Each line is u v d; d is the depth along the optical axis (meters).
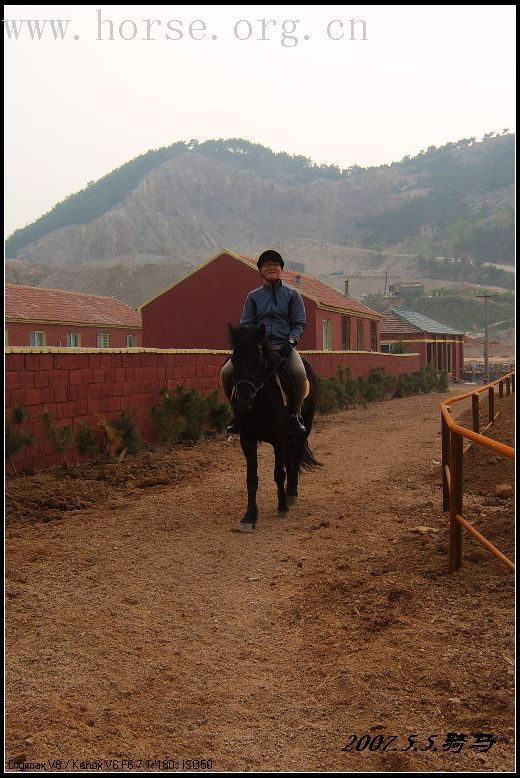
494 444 5.06
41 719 4.02
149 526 8.07
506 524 7.21
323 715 4.05
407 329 60.53
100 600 5.86
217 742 3.83
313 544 7.34
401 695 4.15
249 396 7.43
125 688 4.41
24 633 5.17
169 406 13.92
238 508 9.01
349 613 5.46
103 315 42.06
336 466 12.24
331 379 25.72
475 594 5.56
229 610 5.70
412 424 19.78
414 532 7.57
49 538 7.55
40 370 10.61
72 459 11.26
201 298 33.19
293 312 8.53
